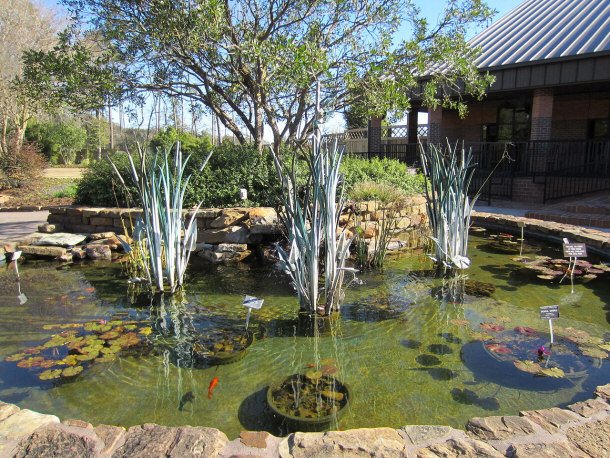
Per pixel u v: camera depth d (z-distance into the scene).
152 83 7.57
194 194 6.11
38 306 3.67
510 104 14.22
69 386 2.40
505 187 11.24
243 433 1.74
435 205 4.80
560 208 8.88
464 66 7.17
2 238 5.97
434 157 4.86
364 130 17.89
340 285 3.50
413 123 14.77
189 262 5.22
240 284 4.31
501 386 2.35
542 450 1.58
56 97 6.86
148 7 6.67
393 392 2.30
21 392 2.34
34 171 14.21
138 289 4.16
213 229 5.60
